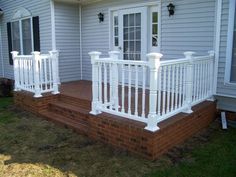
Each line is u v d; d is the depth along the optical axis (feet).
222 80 16.74
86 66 27.25
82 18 26.63
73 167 11.84
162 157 12.51
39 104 19.36
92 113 14.83
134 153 12.91
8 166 11.94
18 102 22.02
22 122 18.31
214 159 12.35
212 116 17.26
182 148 13.53
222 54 16.46
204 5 17.25
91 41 26.20
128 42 22.70
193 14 17.90
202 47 17.79
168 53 19.80
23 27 30.66
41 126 17.42
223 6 15.88
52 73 20.74
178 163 12.01
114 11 23.56
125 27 22.71
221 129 16.25
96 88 14.53
